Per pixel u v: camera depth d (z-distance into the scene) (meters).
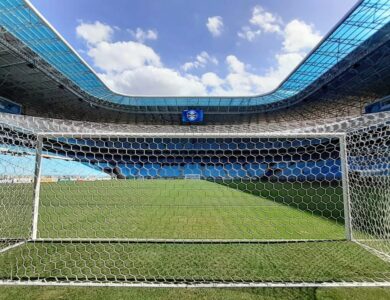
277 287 1.92
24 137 3.67
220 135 2.83
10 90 22.97
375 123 3.14
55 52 17.55
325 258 2.49
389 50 15.28
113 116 33.78
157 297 1.79
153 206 6.11
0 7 12.68
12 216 4.54
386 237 3.04
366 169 3.72
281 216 4.80
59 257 2.54
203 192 9.41
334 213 5.06
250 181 11.83
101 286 1.93
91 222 4.25
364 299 1.76
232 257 2.54
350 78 19.88
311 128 3.72
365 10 12.63
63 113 30.34
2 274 2.15
